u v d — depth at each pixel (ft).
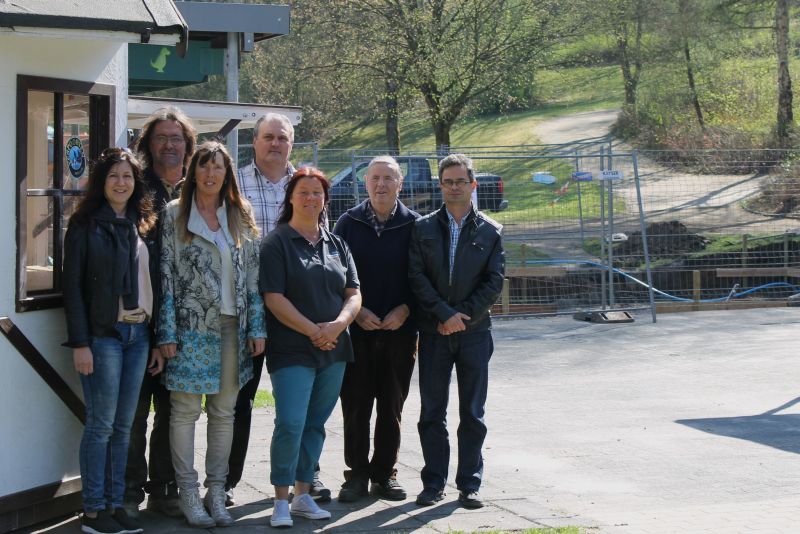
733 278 56.75
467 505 18.62
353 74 84.74
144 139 17.56
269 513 18.06
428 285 18.72
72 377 16.78
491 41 81.66
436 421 19.10
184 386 16.28
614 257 52.01
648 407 28.55
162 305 16.25
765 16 86.79
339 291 17.62
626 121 104.58
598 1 82.79
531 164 66.54
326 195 17.66
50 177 16.69
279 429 17.08
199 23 33.17
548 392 31.01
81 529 16.33
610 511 18.52
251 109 28.19
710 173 71.67
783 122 85.20
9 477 15.90
